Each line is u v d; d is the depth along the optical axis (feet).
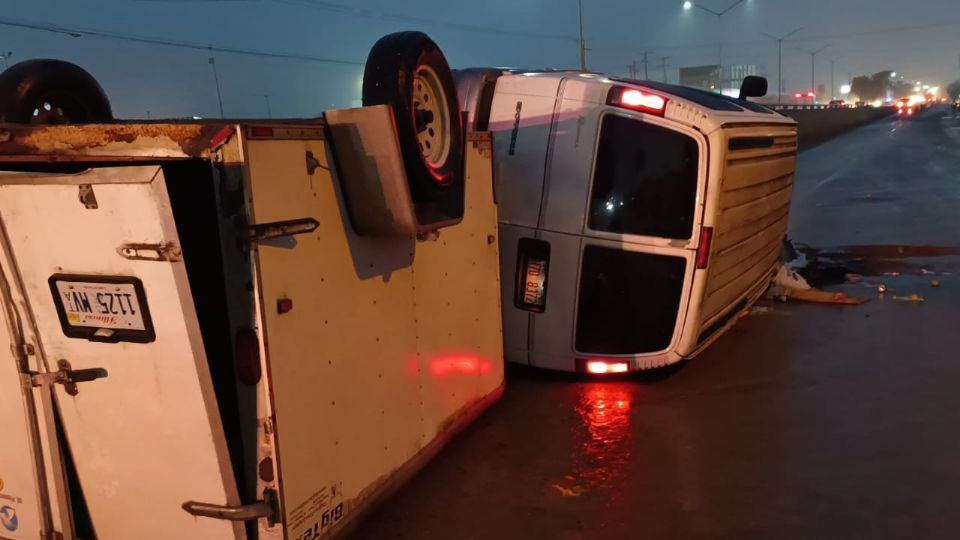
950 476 12.25
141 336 8.30
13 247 8.49
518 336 16.90
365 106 9.81
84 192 7.91
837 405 15.51
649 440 14.08
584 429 14.67
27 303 8.70
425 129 11.10
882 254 31.91
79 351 8.70
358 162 9.79
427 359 12.39
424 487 12.51
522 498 12.05
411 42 10.17
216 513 8.73
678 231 15.33
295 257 8.97
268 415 8.59
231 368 8.80
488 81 16.69
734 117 16.20
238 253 8.31
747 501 11.72
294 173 8.96
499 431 14.65
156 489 9.00
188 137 8.23
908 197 50.88
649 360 16.14
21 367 8.93
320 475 9.52
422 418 12.25
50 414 8.98
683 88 18.40
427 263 12.29
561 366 16.78
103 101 12.30
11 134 8.93
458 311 13.50
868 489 11.94
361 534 11.11
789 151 22.15
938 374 17.04
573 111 15.71
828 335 20.54
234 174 8.15
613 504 11.78
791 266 29.09
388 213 9.96
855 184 61.93
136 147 8.45
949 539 10.46
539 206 16.14
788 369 17.84
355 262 10.26
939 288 25.39
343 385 10.02
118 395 8.70
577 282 16.07
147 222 7.76
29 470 9.44
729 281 17.46
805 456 13.20
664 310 15.78
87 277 8.26
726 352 19.39
